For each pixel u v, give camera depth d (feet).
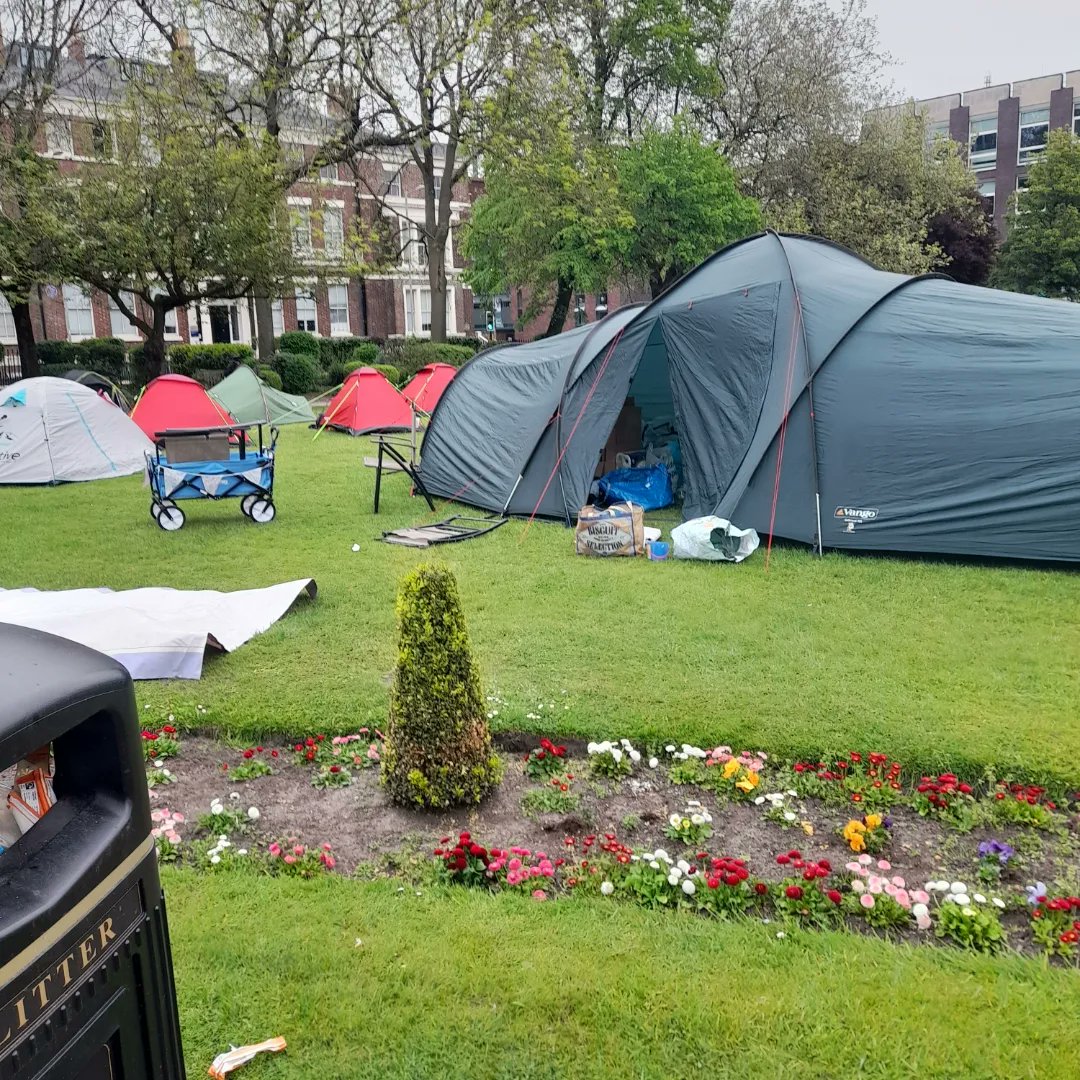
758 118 96.99
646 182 84.53
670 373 30.12
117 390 67.87
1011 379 25.79
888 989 9.21
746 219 87.81
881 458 26.63
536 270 88.33
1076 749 14.49
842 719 15.65
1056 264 104.83
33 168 60.34
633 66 93.97
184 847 12.38
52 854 5.16
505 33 73.56
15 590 21.26
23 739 4.79
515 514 32.89
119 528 32.81
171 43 71.51
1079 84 171.83
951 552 26.07
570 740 15.30
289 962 9.69
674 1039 8.59
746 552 26.78
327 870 11.81
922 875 11.60
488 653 19.12
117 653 17.67
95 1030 5.22
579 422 31.58
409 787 13.10
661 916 10.55
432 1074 8.23
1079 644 19.39
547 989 9.21
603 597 23.17
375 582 24.88
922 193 104.88
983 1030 8.64
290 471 44.83
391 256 89.30
